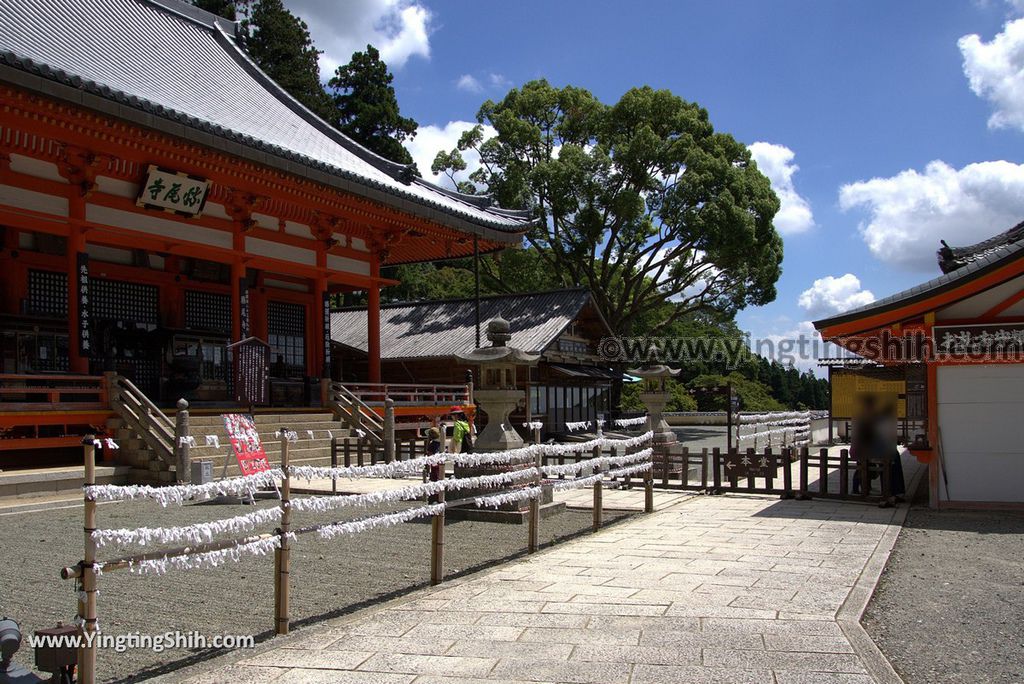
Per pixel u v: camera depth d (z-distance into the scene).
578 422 32.62
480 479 7.89
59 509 12.69
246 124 23.14
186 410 14.80
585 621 5.74
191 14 30.50
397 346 32.88
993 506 11.41
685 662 4.80
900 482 12.41
